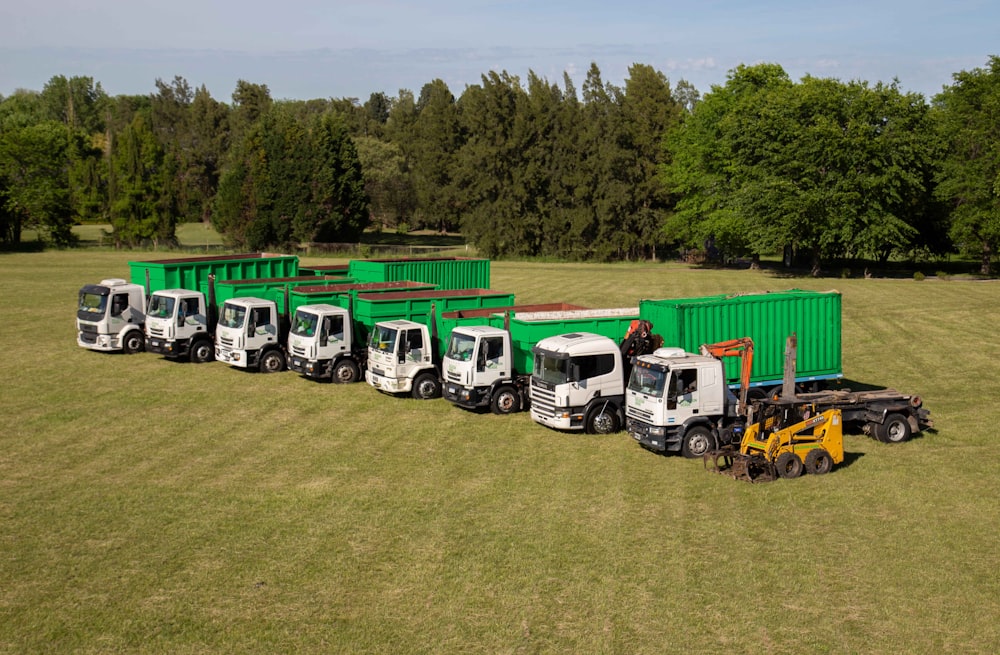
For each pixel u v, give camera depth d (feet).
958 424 73.61
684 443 63.52
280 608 40.86
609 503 54.60
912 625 39.24
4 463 62.34
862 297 160.56
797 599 41.70
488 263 123.85
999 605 41.16
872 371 96.32
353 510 53.26
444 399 82.33
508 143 280.10
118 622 39.50
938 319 133.18
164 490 56.75
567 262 277.44
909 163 193.67
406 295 95.25
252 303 93.71
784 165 200.13
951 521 51.42
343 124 305.32
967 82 205.26
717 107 234.79
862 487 57.31
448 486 57.82
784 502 54.60
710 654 36.83
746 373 65.00
